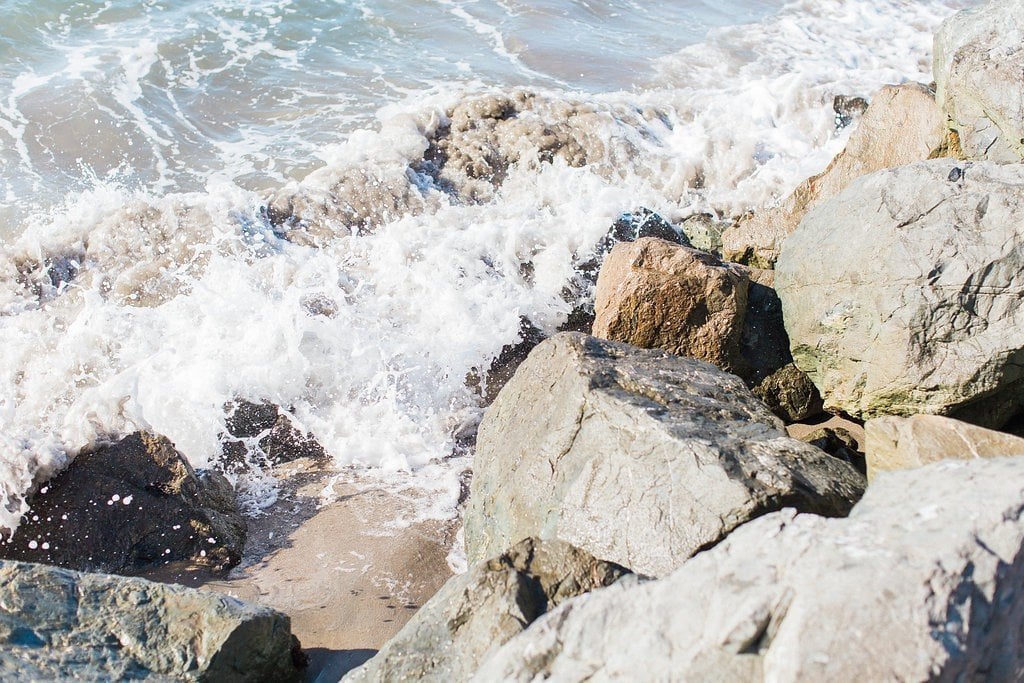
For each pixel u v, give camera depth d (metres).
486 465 5.55
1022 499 3.28
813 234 6.68
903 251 5.99
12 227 8.49
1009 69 6.87
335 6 13.10
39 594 4.51
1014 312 5.70
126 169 9.51
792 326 6.66
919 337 5.82
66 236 8.11
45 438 6.03
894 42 13.68
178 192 9.19
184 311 7.43
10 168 9.33
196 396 6.85
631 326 6.61
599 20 13.60
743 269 7.05
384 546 5.85
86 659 4.35
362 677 4.23
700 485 4.30
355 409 7.10
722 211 9.32
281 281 7.76
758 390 6.64
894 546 3.13
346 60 11.81
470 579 4.32
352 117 10.60
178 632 4.48
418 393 7.24
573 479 4.72
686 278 6.57
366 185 9.11
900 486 3.67
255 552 5.81
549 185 9.47
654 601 3.40
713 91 11.45
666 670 3.14
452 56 12.08
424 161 9.62
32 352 7.12
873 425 5.46
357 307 7.62
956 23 7.59
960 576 3.00
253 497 6.29
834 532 3.29
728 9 14.54
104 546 5.64
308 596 5.44
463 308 7.67
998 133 6.98
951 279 5.81
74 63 11.10
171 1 12.80
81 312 7.42
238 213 8.53
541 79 11.62
